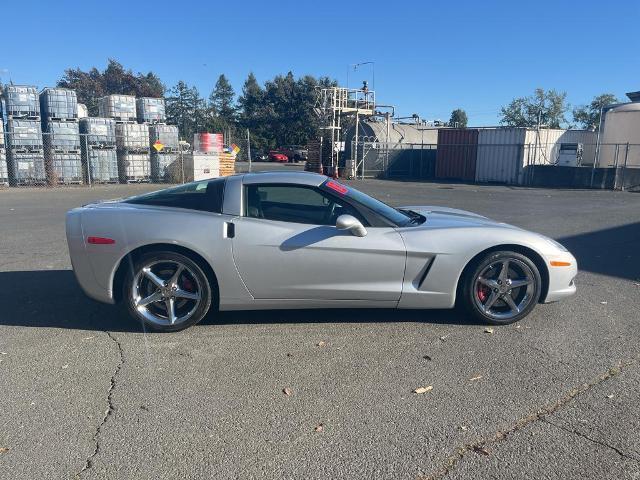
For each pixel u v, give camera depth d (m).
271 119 75.75
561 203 15.43
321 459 2.59
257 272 4.25
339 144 33.94
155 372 3.58
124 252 4.24
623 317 4.69
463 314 4.75
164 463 2.57
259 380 3.46
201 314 4.31
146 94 69.50
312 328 4.43
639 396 3.21
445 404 3.13
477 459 2.58
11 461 2.58
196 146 25.09
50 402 3.17
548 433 2.80
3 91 20.67
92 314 4.80
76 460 2.59
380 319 4.64
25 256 7.36
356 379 3.47
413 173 32.62
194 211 4.35
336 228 4.29
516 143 26.27
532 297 4.46
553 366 3.66
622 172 21.56
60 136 20.84
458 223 4.65
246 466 2.54
